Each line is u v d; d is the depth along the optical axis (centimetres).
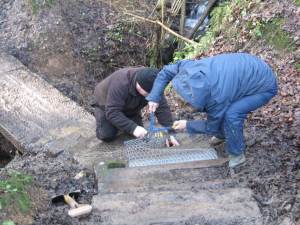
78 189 269
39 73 494
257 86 248
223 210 220
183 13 560
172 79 262
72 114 381
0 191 234
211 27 501
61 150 330
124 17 556
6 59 473
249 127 332
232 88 242
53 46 519
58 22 535
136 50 561
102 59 542
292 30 407
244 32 435
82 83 512
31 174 289
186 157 299
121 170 277
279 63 394
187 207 225
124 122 305
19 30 527
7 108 388
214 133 268
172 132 328
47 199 251
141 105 320
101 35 548
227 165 279
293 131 316
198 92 235
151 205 228
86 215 225
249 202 224
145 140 322
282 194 239
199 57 461
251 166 275
